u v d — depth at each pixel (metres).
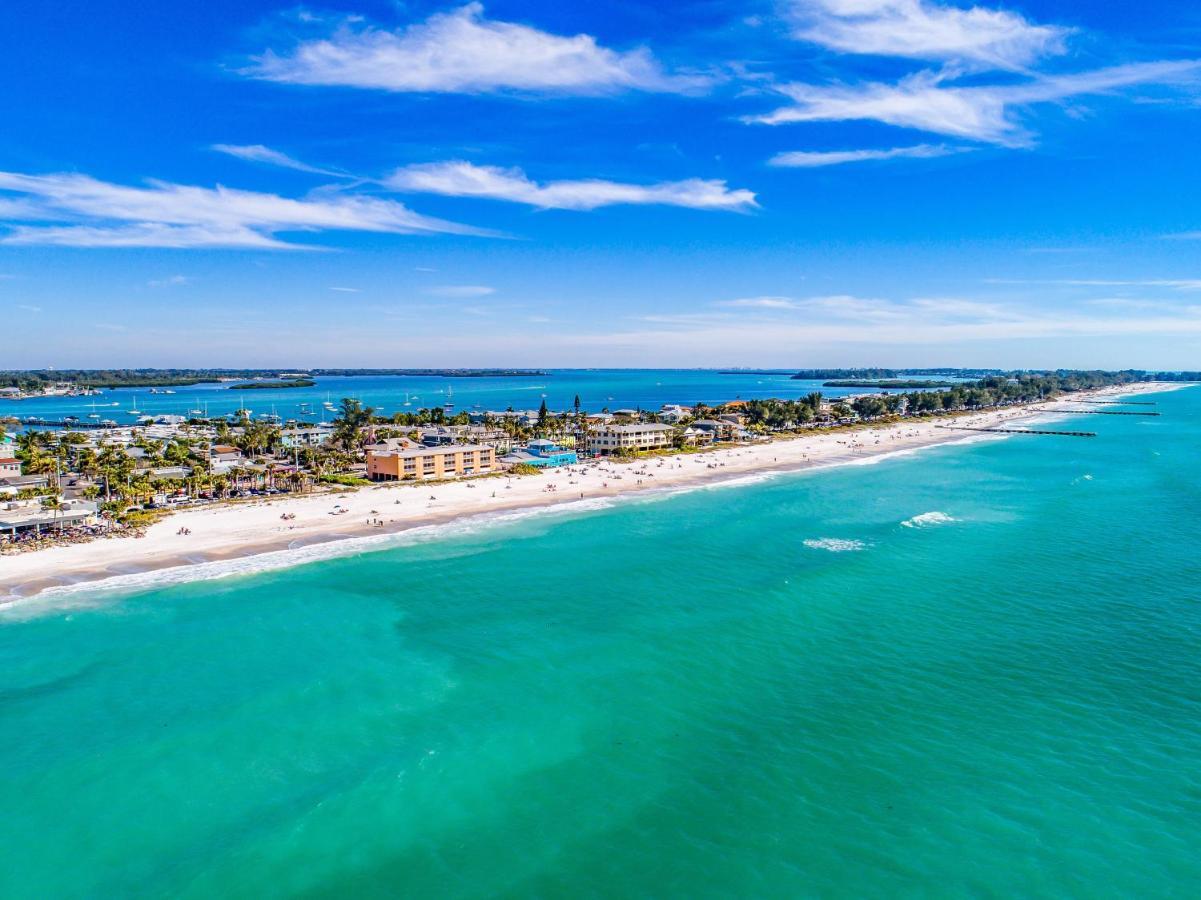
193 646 63.34
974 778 42.72
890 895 34.19
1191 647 59.75
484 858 37.06
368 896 34.69
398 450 160.12
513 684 55.59
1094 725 48.09
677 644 62.41
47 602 74.88
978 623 65.69
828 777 43.19
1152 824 38.53
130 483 118.25
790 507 123.19
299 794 42.16
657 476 159.75
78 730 49.19
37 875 36.06
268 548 96.44
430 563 89.81
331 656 61.19
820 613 68.88
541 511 122.12
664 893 34.62
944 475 158.88
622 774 43.81
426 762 45.12
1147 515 109.69
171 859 37.12
